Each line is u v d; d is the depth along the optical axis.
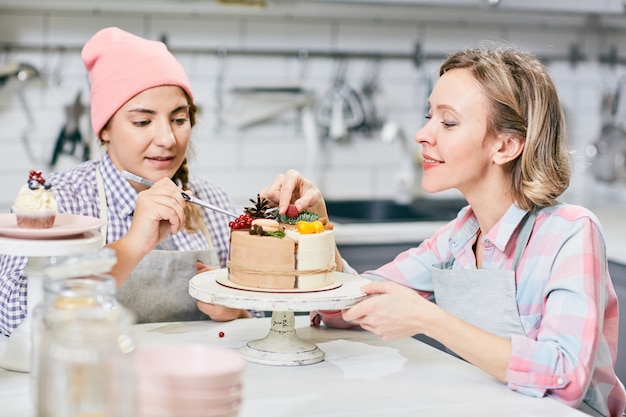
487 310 1.53
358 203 3.56
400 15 3.44
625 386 2.69
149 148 1.83
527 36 3.75
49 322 0.99
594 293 1.40
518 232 1.55
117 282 1.55
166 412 0.97
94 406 0.90
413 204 3.62
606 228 3.12
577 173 3.83
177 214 1.58
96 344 0.90
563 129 1.55
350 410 1.23
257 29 3.37
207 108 3.35
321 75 3.49
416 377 1.42
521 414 1.25
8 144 3.10
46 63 3.11
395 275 1.78
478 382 1.40
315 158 3.48
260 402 1.25
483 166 1.55
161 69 1.82
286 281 1.46
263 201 1.64
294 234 1.47
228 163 3.41
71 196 1.86
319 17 3.44
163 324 1.72
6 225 1.39
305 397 1.28
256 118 3.40
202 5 3.09
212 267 1.86
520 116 1.51
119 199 1.89
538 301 1.50
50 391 0.91
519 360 1.34
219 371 0.98
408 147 3.63
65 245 1.31
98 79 1.84
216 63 3.34
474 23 3.66
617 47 3.86
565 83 3.80
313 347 1.51
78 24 3.13
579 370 1.34
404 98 3.62
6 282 1.64
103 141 1.92
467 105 1.51
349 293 1.46
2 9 3.04
